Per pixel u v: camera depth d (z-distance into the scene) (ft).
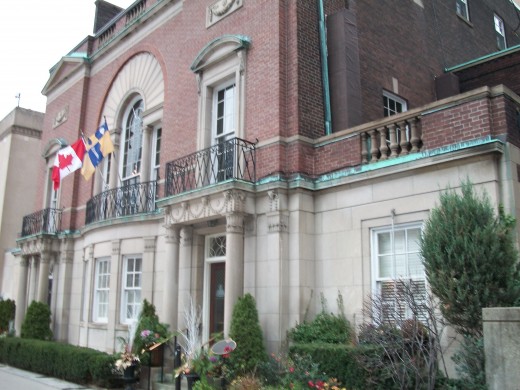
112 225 49.57
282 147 35.83
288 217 35.09
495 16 68.59
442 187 29.19
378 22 46.34
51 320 60.49
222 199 36.04
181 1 49.21
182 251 42.45
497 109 27.89
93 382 40.22
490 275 23.77
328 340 31.17
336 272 33.81
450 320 24.54
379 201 32.24
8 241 87.97
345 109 38.17
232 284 34.42
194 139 43.57
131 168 54.80
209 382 31.09
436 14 55.52
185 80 46.24
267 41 38.37
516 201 26.73
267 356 32.48
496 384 16.48
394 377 25.76
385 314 26.45
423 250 25.90
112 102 58.70
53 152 67.51
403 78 47.96
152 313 40.83
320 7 40.29
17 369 50.14
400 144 31.60
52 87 71.41
